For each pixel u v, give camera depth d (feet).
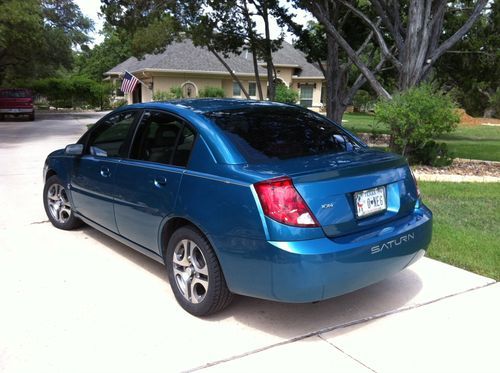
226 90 109.70
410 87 34.06
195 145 12.54
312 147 13.17
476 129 82.33
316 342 11.41
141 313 12.71
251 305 13.28
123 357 10.69
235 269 11.25
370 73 37.01
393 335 11.73
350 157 12.62
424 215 13.19
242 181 10.98
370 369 10.35
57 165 19.11
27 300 13.33
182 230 12.50
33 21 81.76
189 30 57.82
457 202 24.54
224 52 60.39
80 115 111.86
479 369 10.39
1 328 11.83
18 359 10.57
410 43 35.19
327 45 52.65
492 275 15.20
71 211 18.95
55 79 135.95
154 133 14.20
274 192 10.50
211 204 11.49
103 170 15.67
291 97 104.68
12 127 74.54
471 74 57.57
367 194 11.77
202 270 12.25
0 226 20.17
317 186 10.85
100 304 13.17
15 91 89.97
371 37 52.95
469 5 52.26
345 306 13.24
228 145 12.01
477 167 36.45
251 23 57.88
